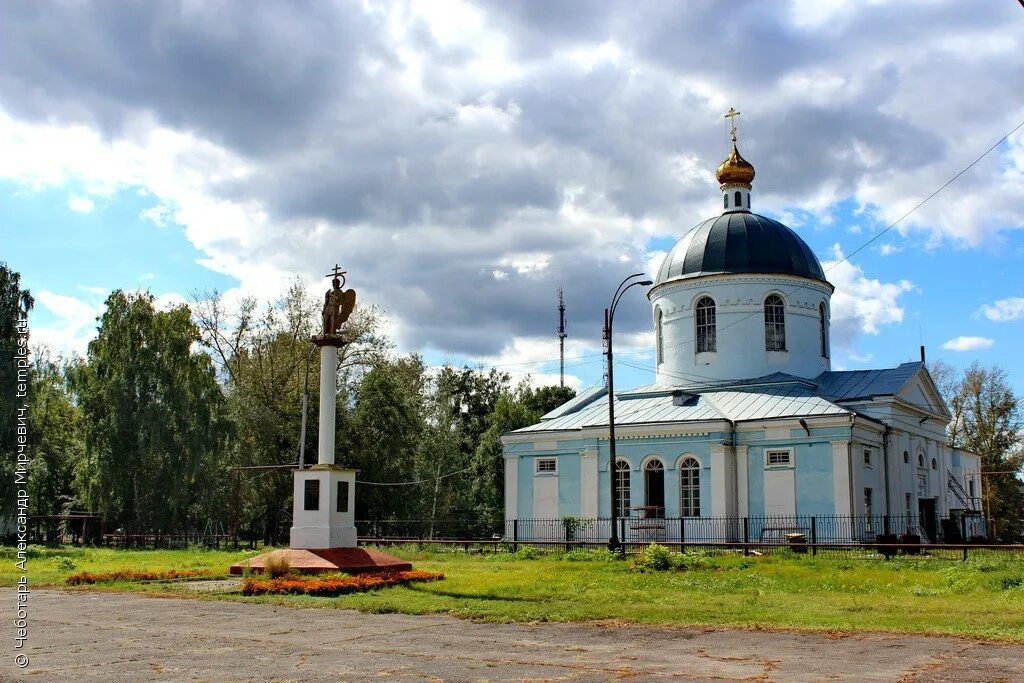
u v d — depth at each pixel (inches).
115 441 1876.2
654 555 1051.3
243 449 2060.8
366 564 917.2
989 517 2650.1
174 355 1961.1
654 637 527.5
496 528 2628.0
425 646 496.4
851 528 1488.7
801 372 1781.5
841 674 414.0
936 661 446.3
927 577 908.0
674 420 1624.0
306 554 916.6
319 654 471.5
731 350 1774.1
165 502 1902.1
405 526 2138.3
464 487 2699.3
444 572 1005.2
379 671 426.0
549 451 1747.0
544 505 1736.0
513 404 2874.0
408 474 2210.9
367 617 618.8
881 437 1653.5
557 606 663.8
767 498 1565.0
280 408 2121.1
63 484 2224.4
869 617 605.0
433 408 2637.8
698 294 1815.9
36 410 1985.7
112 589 799.7
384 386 2180.1
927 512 1813.5
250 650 484.4
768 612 632.4
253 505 2062.0
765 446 1582.2
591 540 1646.2
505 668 432.1
